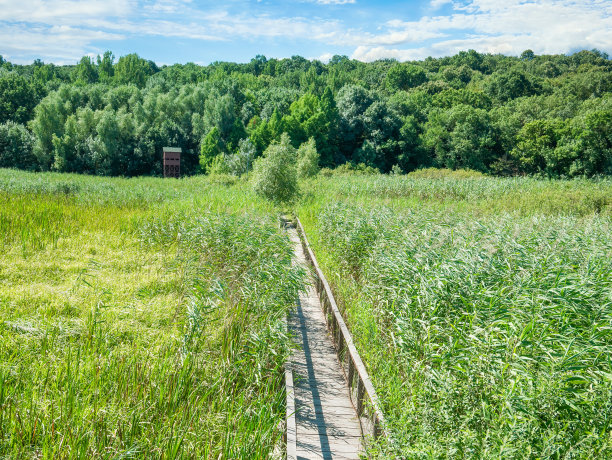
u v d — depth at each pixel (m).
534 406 3.80
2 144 59.88
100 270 10.16
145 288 8.98
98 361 5.51
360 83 113.31
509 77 89.25
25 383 4.96
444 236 9.18
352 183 29.36
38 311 7.41
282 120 68.69
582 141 53.41
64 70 135.50
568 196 21.70
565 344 4.81
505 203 21.53
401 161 67.31
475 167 64.12
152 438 4.35
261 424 4.86
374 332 6.79
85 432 4.21
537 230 11.46
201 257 9.77
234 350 6.46
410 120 69.12
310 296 10.51
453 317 5.96
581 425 3.76
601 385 4.00
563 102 72.25
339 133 71.25
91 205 17.95
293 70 162.25
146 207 18.28
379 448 4.32
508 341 4.57
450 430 4.02
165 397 5.00
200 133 69.62
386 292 7.71
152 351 6.18
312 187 29.33
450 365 4.82
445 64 146.00
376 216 12.52
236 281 8.41
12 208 15.37
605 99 63.50
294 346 7.03
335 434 5.18
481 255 7.36
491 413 3.91
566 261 8.62
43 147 60.03
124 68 114.94
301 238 16.38
